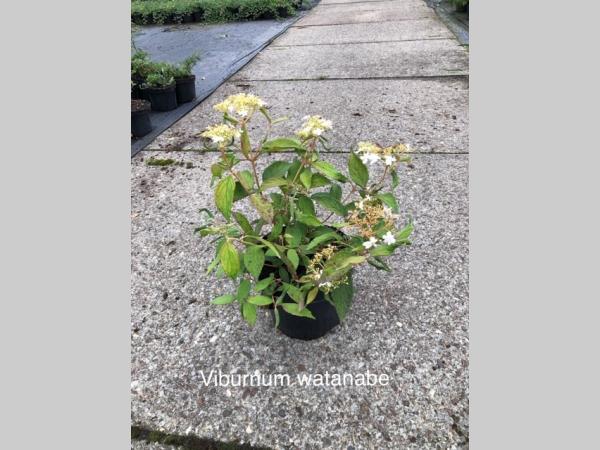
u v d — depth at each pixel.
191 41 6.75
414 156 2.77
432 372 1.51
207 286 1.92
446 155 2.76
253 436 1.37
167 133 3.41
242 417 1.42
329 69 4.64
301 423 1.39
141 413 1.45
